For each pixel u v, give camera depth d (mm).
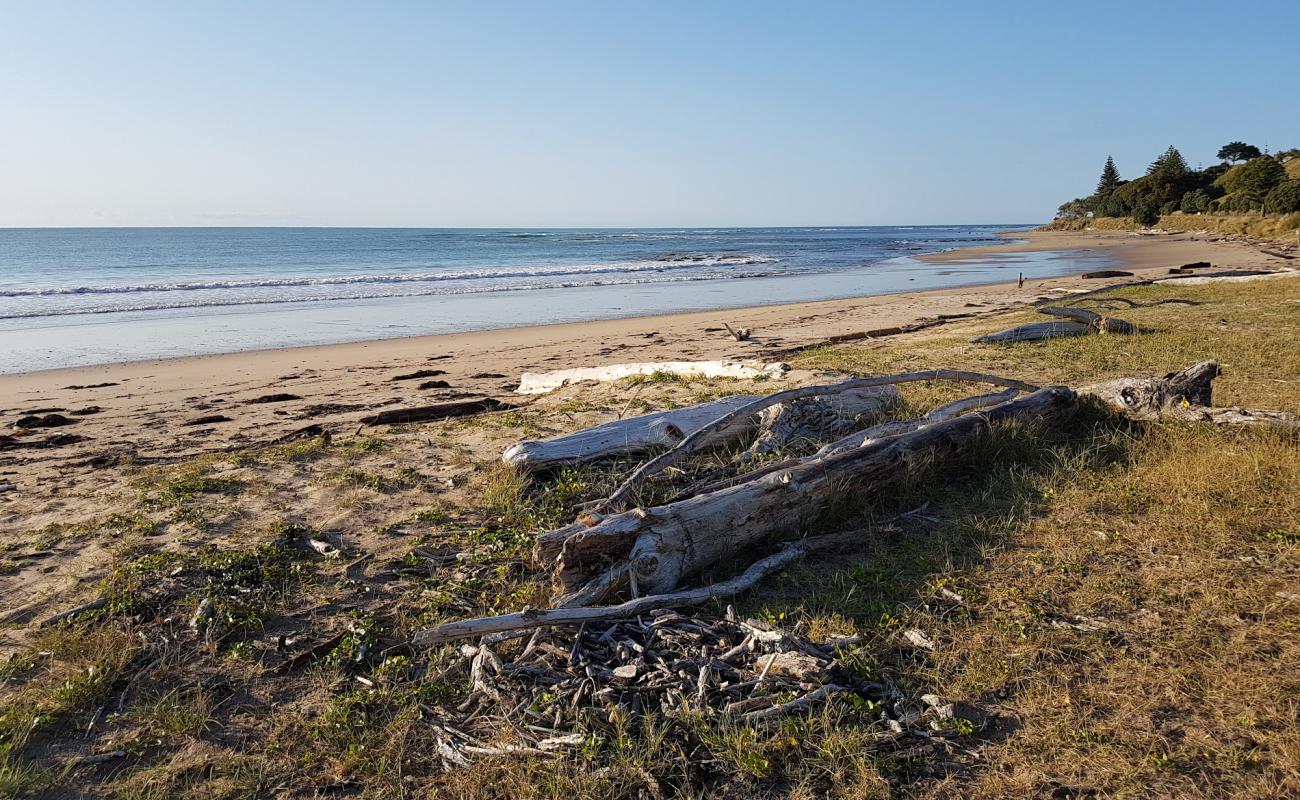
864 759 3094
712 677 3572
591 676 3645
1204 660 3631
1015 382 7992
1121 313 16203
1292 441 6359
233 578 4777
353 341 19359
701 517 4770
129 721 3562
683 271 45719
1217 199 88125
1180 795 2855
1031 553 4871
